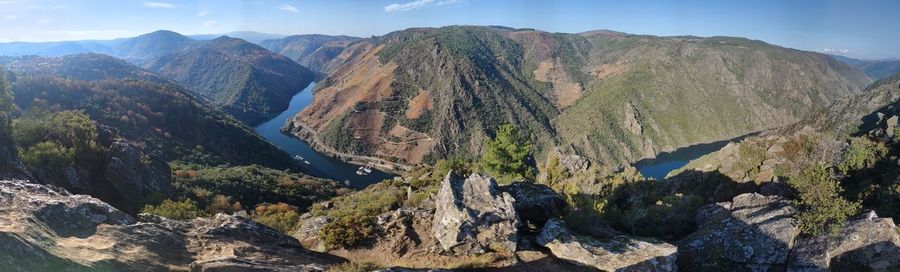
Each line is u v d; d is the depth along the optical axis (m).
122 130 129.38
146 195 57.19
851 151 47.75
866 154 46.22
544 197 26.62
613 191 38.16
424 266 20.44
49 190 20.64
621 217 29.38
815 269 20.69
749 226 23.69
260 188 91.00
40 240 15.05
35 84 127.38
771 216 23.91
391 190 46.38
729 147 60.00
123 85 158.25
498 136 45.75
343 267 19.45
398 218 24.83
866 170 45.22
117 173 55.25
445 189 24.33
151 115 149.25
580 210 25.81
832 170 46.50
